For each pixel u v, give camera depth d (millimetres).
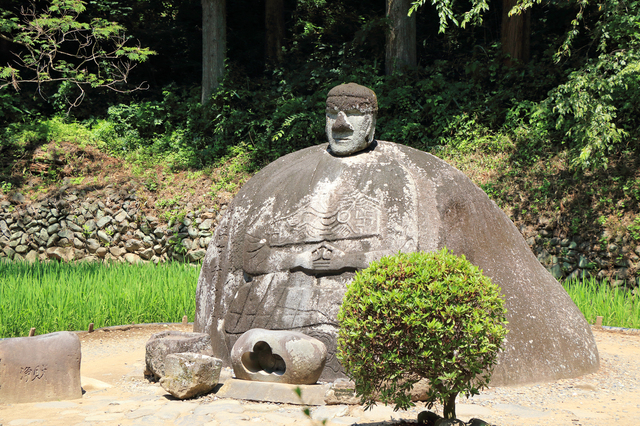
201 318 6070
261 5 20734
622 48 10883
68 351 4965
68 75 18094
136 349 7090
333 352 4941
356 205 5312
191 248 14039
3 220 15305
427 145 14203
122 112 18000
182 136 17234
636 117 12375
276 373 4785
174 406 4527
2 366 4766
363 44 16906
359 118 5695
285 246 5406
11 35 18484
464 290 3523
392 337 3547
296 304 5172
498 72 14992
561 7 15102
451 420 3646
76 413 4426
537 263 5898
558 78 13969
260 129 16469
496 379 4984
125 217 14734
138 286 9320
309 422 4078
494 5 17547
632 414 4234
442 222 5309
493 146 13375
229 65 17594
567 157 12141
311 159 5953
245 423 4047
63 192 15312
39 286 9016
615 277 10453
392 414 4246
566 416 4176
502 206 11922
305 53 19750
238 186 14609
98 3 18859
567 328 5539
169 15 21016
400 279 3615
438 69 15586
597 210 11062
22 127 17250
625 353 6637
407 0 15844
